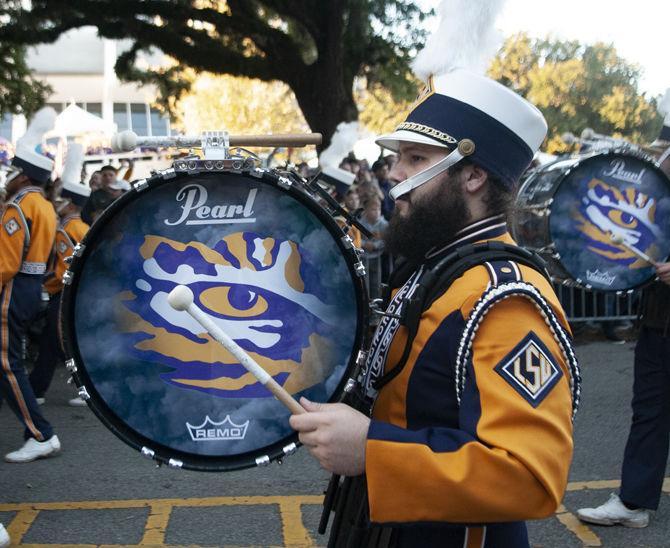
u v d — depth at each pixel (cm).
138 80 1404
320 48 1205
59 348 588
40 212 464
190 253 146
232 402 146
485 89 153
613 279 387
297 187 144
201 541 353
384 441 133
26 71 1520
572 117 2264
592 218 391
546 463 129
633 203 393
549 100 2278
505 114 153
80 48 2552
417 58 167
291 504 393
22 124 1919
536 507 129
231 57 1220
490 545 151
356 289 145
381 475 132
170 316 145
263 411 146
